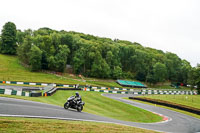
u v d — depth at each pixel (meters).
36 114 11.49
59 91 41.09
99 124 11.57
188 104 38.34
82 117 13.69
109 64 102.19
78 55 92.00
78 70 92.12
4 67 72.31
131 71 123.81
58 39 95.44
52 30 140.38
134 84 95.12
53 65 84.50
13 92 25.09
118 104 33.00
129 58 123.56
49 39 87.81
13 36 95.94
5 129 7.28
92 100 34.16
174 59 132.88
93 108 25.88
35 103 16.84
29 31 106.88
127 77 111.75
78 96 17.05
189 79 81.81
